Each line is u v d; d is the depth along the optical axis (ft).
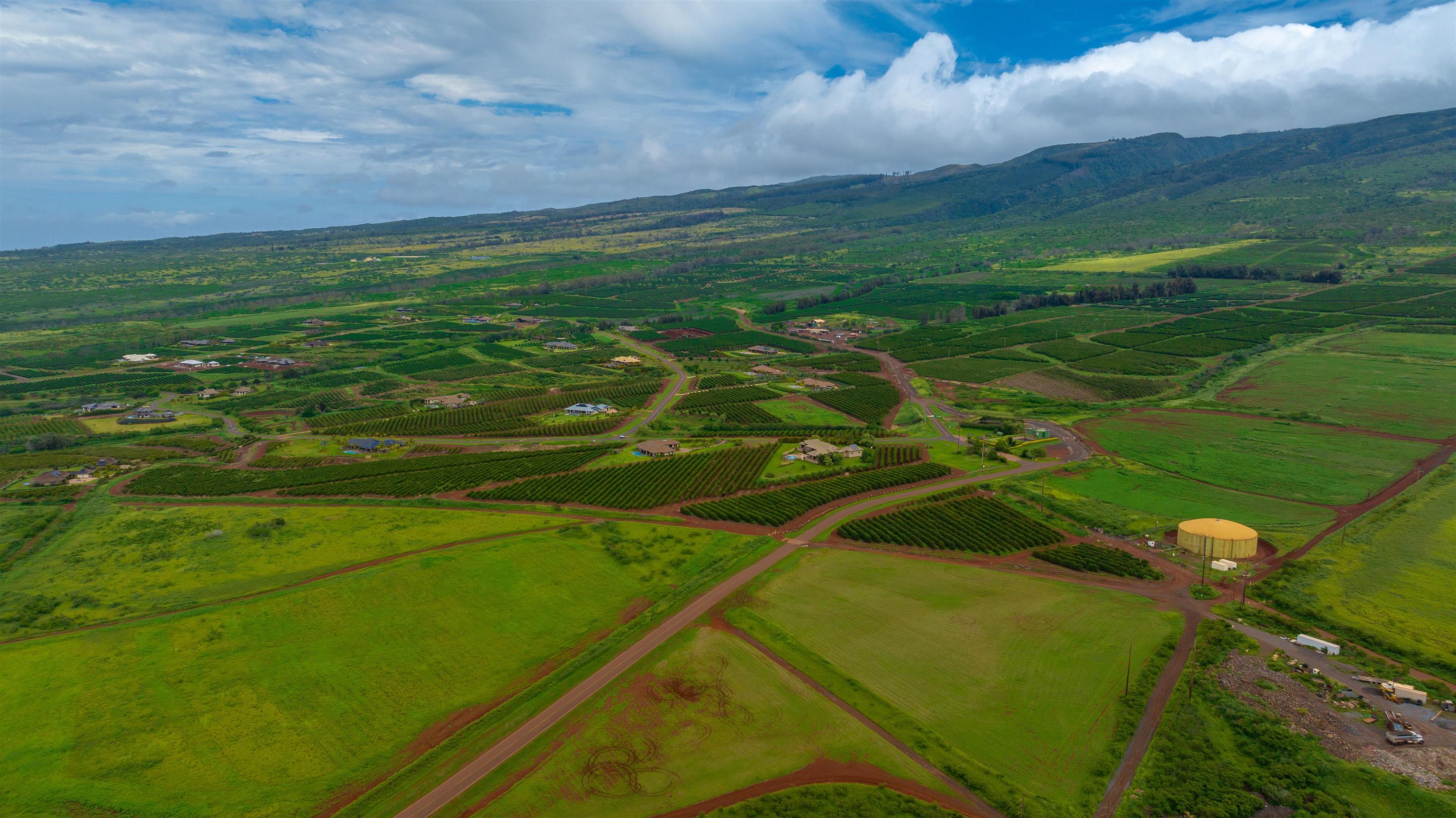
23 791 286.05
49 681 350.43
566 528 519.60
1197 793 269.23
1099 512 535.19
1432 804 256.11
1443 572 424.05
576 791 279.08
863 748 297.94
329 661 367.86
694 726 312.29
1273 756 284.82
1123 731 301.84
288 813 277.23
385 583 435.53
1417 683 323.37
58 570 472.03
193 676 354.74
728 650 366.43
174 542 512.63
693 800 273.75
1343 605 391.45
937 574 447.01
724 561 467.93
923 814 263.49
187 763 301.22
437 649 379.35
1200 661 347.77
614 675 348.79
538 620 405.59
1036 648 363.97
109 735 315.78
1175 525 509.35
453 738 309.83
